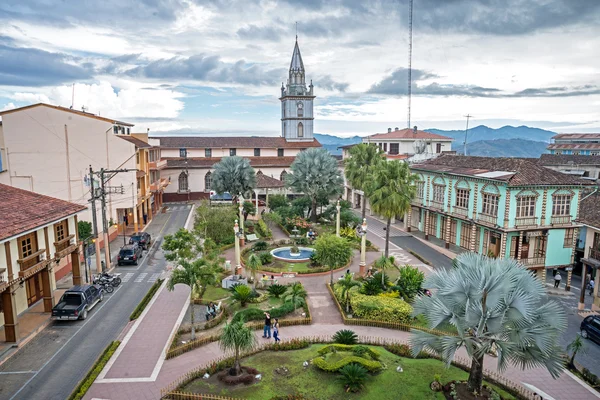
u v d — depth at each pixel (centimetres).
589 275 3738
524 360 1545
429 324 1617
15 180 4400
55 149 4438
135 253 3706
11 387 1811
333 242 3086
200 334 2336
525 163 3853
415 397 1711
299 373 1883
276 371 1897
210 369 1884
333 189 5319
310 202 5606
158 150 6328
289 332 2392
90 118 4459
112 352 2086
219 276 3109
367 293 2878
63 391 1783
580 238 3947
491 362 2084
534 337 1470
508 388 1791
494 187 3744
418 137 7075
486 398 1684
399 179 3422
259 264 3156
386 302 2631
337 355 1961
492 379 1856
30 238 2470
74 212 2845
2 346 2136
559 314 1530
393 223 5753
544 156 6656
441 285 1700
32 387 1811
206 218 4391
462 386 1761
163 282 3209
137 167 4853
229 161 5531
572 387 1905
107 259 3512
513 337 1523
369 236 4997
